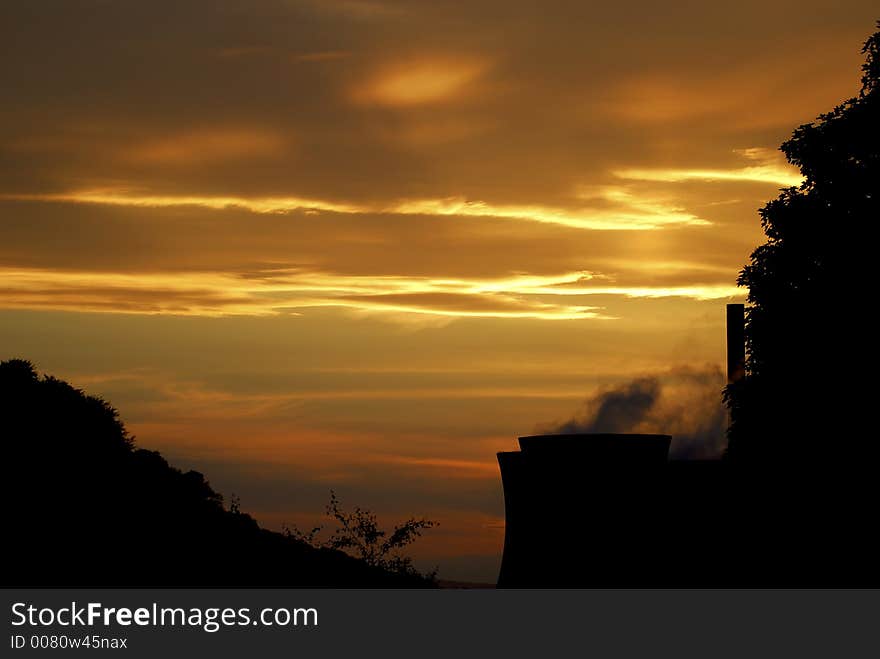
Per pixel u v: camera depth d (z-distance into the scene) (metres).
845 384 47.09
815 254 49.62
